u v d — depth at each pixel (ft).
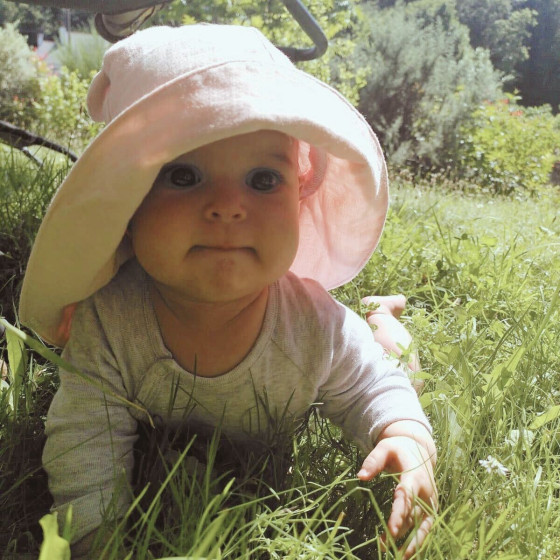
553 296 2.39
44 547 1.01
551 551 1.42
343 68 10.56
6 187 3.03
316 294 1.62
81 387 1.52
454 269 2.90
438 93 11.44
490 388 1.83
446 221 4.53
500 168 10.77
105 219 1.33
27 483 1.58
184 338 1.52
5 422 1.64
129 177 1.27
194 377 1.54
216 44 1.42
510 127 11.33
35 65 10.37
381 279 2.79
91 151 1.31
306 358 1.59
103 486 1.46
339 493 1.58
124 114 1.28
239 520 1.41
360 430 1.66
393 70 11.41
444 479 1.58
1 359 1.90
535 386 2.02
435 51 11.70
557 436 1.85
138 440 1.65
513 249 3.08
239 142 1.36
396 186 6.84
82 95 9.07
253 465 1.61
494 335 2.35
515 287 2.81
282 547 1.32
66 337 1.65
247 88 1.29
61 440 1.49
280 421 1.61
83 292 1.48
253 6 8.93
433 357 2.14
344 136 1.38
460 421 1.75
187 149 1.25
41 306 1.51
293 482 1.51
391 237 3.09
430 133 11.03
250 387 1.58
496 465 1.46
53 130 8.58
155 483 1.48
